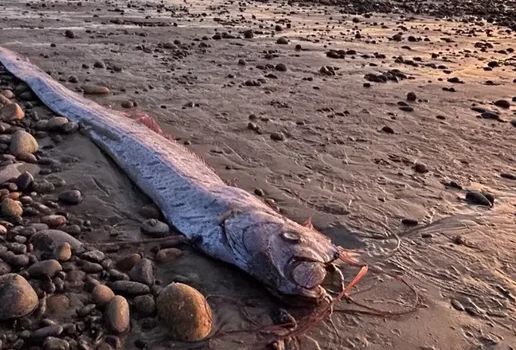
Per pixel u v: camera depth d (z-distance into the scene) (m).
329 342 1.19
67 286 1.26
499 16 6.05
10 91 2.48
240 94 2.80
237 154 2.09
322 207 1.74
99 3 5.20
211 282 1.35
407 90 3.07
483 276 1.44
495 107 2.86
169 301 1.18
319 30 4.71
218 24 4.62
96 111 2.22
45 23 4.14
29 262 1.30
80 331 1.14
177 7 5.35
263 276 1.31
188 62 3.37
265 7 5.82
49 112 2.33
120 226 1.56
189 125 2.35
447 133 2.45
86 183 1.77
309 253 1.27
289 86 3.00
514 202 1.84
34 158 1.87
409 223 1.66
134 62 3.27
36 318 1.16
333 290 1.35
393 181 1.95
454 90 3.11
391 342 1.20
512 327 1.26
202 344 1.15
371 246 1.54
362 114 2.63
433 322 1.26
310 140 2.27
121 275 1.31
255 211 1.43
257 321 1.23
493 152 2.27
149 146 1.88
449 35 4.84
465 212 1.75
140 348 1.13
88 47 3.54
